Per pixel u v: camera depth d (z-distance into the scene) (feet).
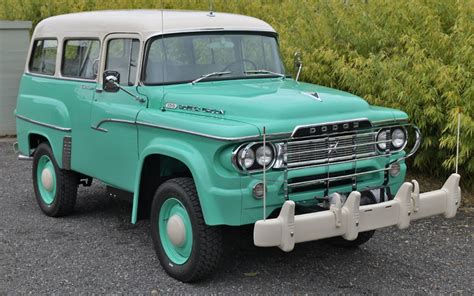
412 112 25.05
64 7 40.86
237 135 14.88
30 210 24.36
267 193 15.48
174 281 17.16
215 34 19.63
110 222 22.67
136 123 17.90
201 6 35.40
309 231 14.80
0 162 33.09
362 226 15.46
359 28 28.27
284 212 14.52
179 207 16.90
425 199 16.44
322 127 15.92
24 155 24.88
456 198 17.03
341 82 27.63
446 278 17.37
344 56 27.50
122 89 19.02
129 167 18.69
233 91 17.70
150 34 18.65
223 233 16.35
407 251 19.42
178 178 16.96
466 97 23.66
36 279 17.56
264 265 18.26
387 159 17.47
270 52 20.89
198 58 19.16
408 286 16.81
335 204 15.12
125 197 19.72
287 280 17.19
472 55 23.79
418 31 26.35
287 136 15.53
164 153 16.74
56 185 22.71
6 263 18.76
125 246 20.10
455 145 23.91
